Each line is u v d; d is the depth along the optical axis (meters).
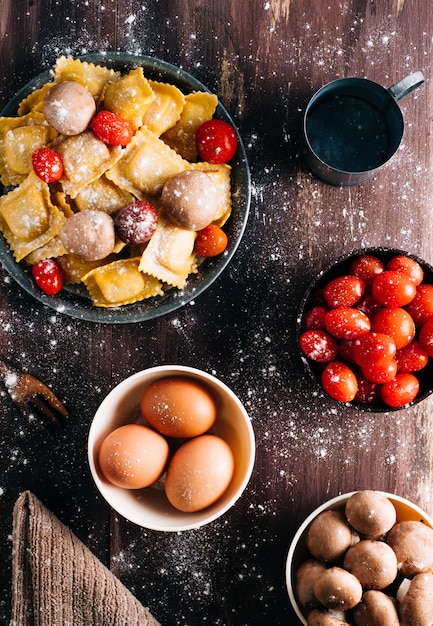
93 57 1.13
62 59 1.13
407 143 1.23
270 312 1.21
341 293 1.09
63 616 1.14
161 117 1.15
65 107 1.07
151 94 1.12
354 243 1.22
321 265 1.22
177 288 1.18
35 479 1.21
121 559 1.20
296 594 1.10
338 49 1.23
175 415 1.06
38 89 1.15
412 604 1.01
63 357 1.21
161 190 1.15
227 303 1.21
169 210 1.10
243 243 1.22
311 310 1.14
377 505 1.04
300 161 1.21
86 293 1.18
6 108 1.14
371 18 1.23
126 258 1.18
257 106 1.22
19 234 1.14
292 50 1.22
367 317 1.11
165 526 1.06
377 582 1.02
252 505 1.21
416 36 1.22
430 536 1.06
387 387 1.09
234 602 1.20
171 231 1.13
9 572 1.20
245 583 1.20
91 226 1.08
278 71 1.22
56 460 1.21
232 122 1.16
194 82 1.15
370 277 1.13
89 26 1.21
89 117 1.10
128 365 1.21
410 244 1.22
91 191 1.15
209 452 1.05
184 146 1.19
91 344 1.21
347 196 1.22
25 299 1.21
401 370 1.12
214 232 1.13
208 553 1.20
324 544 1.06
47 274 1.13
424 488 1.21
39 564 1.14
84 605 1.14
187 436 1.08
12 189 1.18
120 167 1.15
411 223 1.22
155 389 1.08
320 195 1.22
